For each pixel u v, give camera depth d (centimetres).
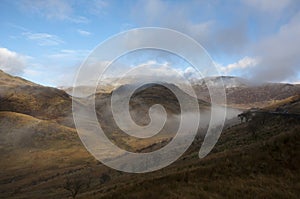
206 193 2250
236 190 2309
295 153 2792
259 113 10612
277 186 2366
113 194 2444
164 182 2520
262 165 2739
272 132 6769
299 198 2136
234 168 2745
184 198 2142
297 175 2516
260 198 2166
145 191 2348
